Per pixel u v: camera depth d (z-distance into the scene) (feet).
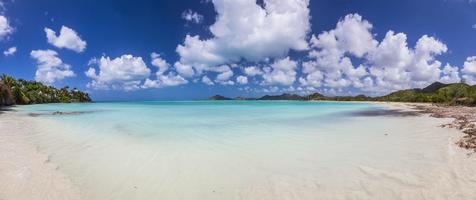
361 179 20.48
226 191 18.75
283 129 45.68
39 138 36.78
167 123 53.93
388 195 17.57
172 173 22.26
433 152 27.35
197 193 18.43
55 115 76.02
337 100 331.77
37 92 237.45
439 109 99.09
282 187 19.33
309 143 33.37
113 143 33.45
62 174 21.77
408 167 22.85
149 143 33.45
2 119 63.05
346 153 28.12
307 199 17.37
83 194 18.10
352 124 53.06
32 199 17.11
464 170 21.31
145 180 20.74
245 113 83.25
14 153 27.89
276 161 25.50
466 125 44.37
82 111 95.86
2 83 160.86
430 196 17.13
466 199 16.52
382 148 30.09
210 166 24.07
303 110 102.32
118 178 21.09
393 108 120.57
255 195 18.08
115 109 110.93
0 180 20.04
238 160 25.88
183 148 30.71
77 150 29.76
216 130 44.32
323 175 21.56
